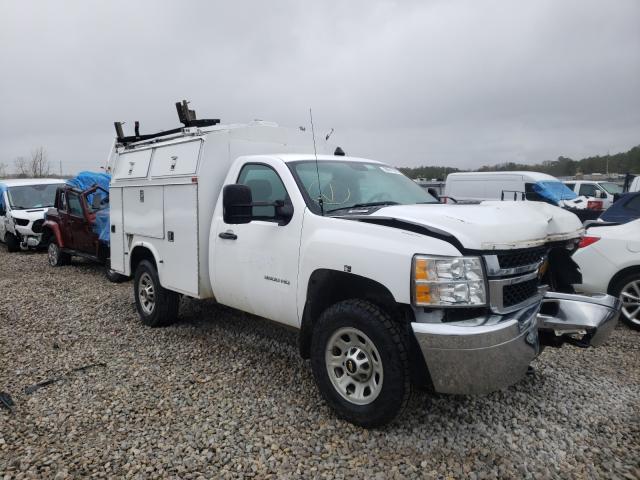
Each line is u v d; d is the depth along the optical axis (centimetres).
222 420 356
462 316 309
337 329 346
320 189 411
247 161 464
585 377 428
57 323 611
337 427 345
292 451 316
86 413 370
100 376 440
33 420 360
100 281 919
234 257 448
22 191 1429
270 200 429
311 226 377
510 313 314
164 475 292
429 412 364
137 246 602
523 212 349
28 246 1338
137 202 596
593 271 601
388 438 329
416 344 308
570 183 2017
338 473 293
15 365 469
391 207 368
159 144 562
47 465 302
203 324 599
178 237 516
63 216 1052
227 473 293
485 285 303
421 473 293
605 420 353
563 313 349
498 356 294
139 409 375
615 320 359
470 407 371
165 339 543
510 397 388
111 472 295
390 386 317
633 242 577
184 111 581
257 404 381
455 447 319
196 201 483
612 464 299
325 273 360
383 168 507
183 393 402
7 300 745
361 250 332
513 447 318
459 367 294
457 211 338
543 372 438
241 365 461
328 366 356
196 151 491
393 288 312
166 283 546
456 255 299
